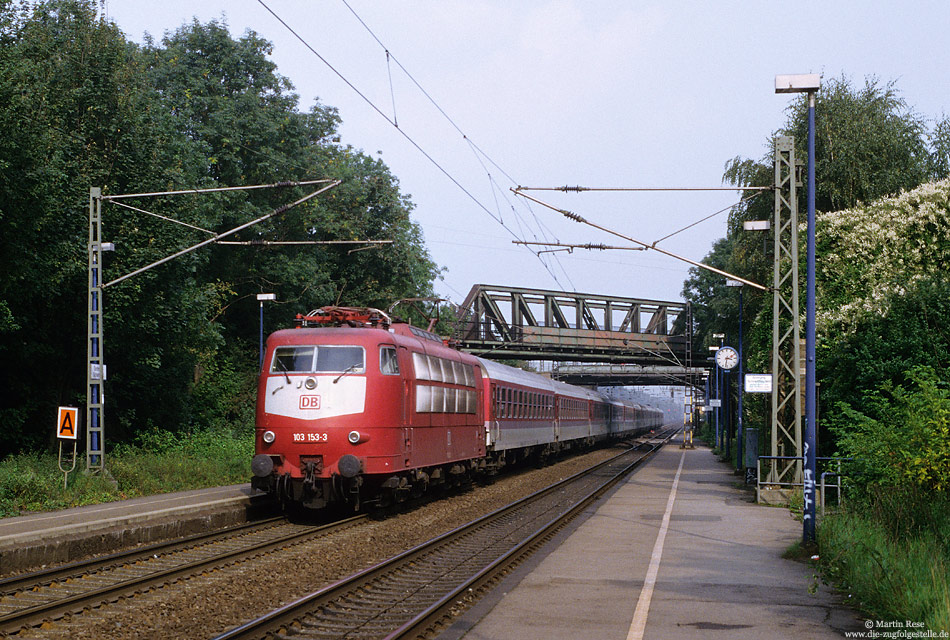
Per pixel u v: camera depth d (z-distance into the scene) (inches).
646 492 950.4
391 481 698.2
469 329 1967.3
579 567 467.5
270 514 752.3
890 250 991.6
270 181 1594.5
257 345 1803.6
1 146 792.9
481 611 359.3
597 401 2133.4
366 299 1831.9
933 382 632.4
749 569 464.4
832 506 718.5
